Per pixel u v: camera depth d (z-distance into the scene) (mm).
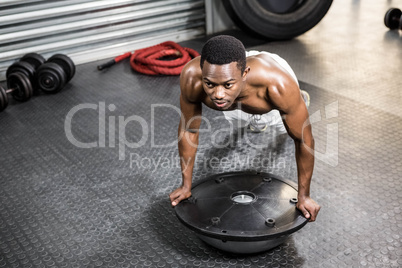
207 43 1164
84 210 1911
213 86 1184
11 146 2508
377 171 2057
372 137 2355
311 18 4070
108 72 3662
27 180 2160
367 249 1587
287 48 3926
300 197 1523
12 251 1685
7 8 3428
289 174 2074
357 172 2059
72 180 2141
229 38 1168
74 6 3684
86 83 3434
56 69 3170
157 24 4137
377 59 3529
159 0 4039
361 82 3098
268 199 1588
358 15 4828
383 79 3127
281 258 1565
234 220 1481
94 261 1610
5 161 2348
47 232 1783
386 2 5277
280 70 1315
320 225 1723
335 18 4766
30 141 2555
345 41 4016
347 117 2592
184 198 1616
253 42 4145
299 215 1495
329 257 1559
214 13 4387
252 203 1564
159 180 2104
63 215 1886
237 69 1159
